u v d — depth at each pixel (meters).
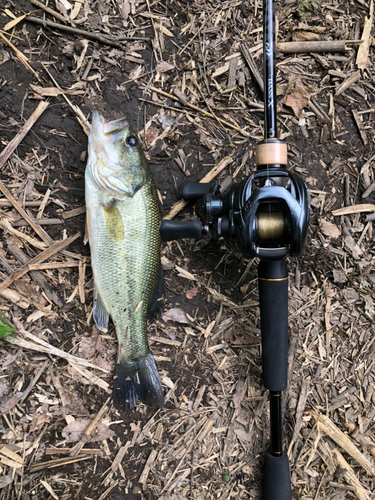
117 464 0.35
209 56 0.37
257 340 0.38
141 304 0.33
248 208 0.28
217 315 0.38
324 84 0.39
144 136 0.36
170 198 0.37
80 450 0.34
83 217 0.35
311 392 0.39
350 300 0.39
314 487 0.38
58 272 0.35
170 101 0.37
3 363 0.33
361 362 0.39
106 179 0.31
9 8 0.33
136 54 0.36
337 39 0.39
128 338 0.33
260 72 0.38
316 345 0.39
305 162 0.39
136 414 0.36
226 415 0.37
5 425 0.33
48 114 0.34
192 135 0.37
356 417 0.39
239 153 0.38
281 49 0.39
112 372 0.35
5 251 0.34
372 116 0.39
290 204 0.27
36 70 0.34
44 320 0.34
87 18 0.35
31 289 0.34
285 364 0.32
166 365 0.37
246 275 0.38
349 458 0.38
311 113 0.39
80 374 0.35
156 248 0.33
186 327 0.37
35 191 0.34
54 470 0.34
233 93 0.38
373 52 0.39
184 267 0.37
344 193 0.39
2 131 0.33
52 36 0.34
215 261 0.38
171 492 0.36
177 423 0.37
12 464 0.33
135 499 0.35
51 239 0.34
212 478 0.36
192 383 0.37
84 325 0.35
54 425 0.34
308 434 0.38
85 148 0.35
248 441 0.37
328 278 0.39
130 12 0.36
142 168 0.32
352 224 0.39
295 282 0.39
